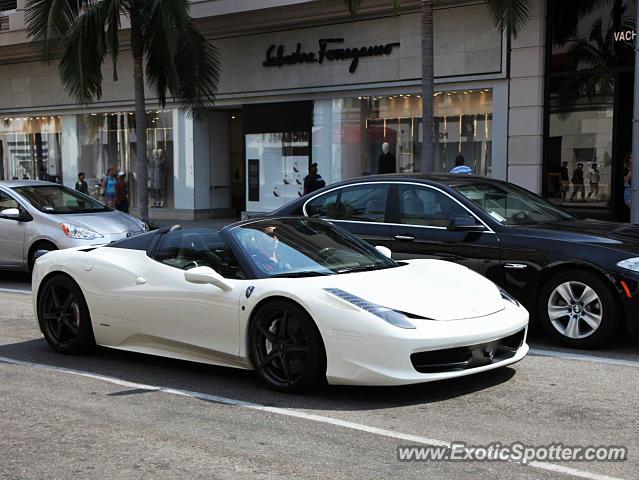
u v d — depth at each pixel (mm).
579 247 6637
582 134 15695
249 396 5359
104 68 24000
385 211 7801
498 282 7031
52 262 6750
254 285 5449
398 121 18172
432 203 7555
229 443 4410
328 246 6102
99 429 4727
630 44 14984
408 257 7527
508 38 16156
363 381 4922
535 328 7605
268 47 20141
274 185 20656
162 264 6164
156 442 4461
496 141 16578
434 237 7398
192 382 5789
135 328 6172
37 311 6887
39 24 16734
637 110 11477
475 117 16953
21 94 26438
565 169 15977
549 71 15922
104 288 6352
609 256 6473
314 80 19406
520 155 16250
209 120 22922
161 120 23312
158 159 23547
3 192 11648
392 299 5172
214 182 23234
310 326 5125
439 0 16641
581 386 5520
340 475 3895
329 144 19422
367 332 4887
